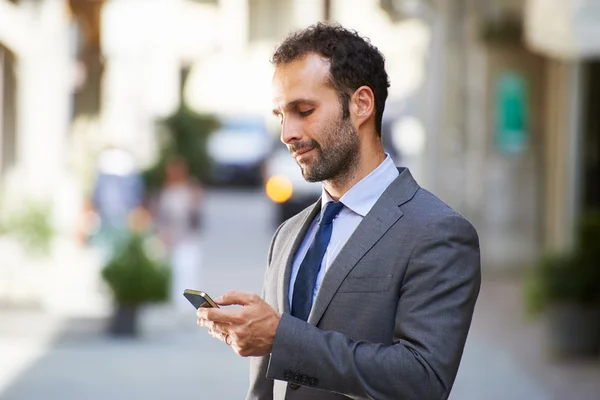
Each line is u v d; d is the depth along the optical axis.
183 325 14.57
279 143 27.22
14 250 15.90
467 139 19.39
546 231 18.72
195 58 40.72
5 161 22.12
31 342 13.31
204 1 36.56
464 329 3.29
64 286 16.09
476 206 19.36
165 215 14.80
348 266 3.34
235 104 43.94
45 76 18.83
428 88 17.94
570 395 10.14
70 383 10.81
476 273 3.35
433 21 17.81
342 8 29.78
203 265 20.47
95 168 22.91
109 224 17.92
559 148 17.03
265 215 30.72
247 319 3.20
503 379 10.93
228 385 10.85
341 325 3.31
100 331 14.16
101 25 28.80
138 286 13.97
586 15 9.68
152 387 10.66
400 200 3.42
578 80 16.30
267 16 44.09
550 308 12.09
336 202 3.51
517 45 18.83
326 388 3.20
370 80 3.43
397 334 3.27
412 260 3.30
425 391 3.17
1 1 17.98
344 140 3.41
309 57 3.39
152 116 33.91
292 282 3.58
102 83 32.16
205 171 34.47
